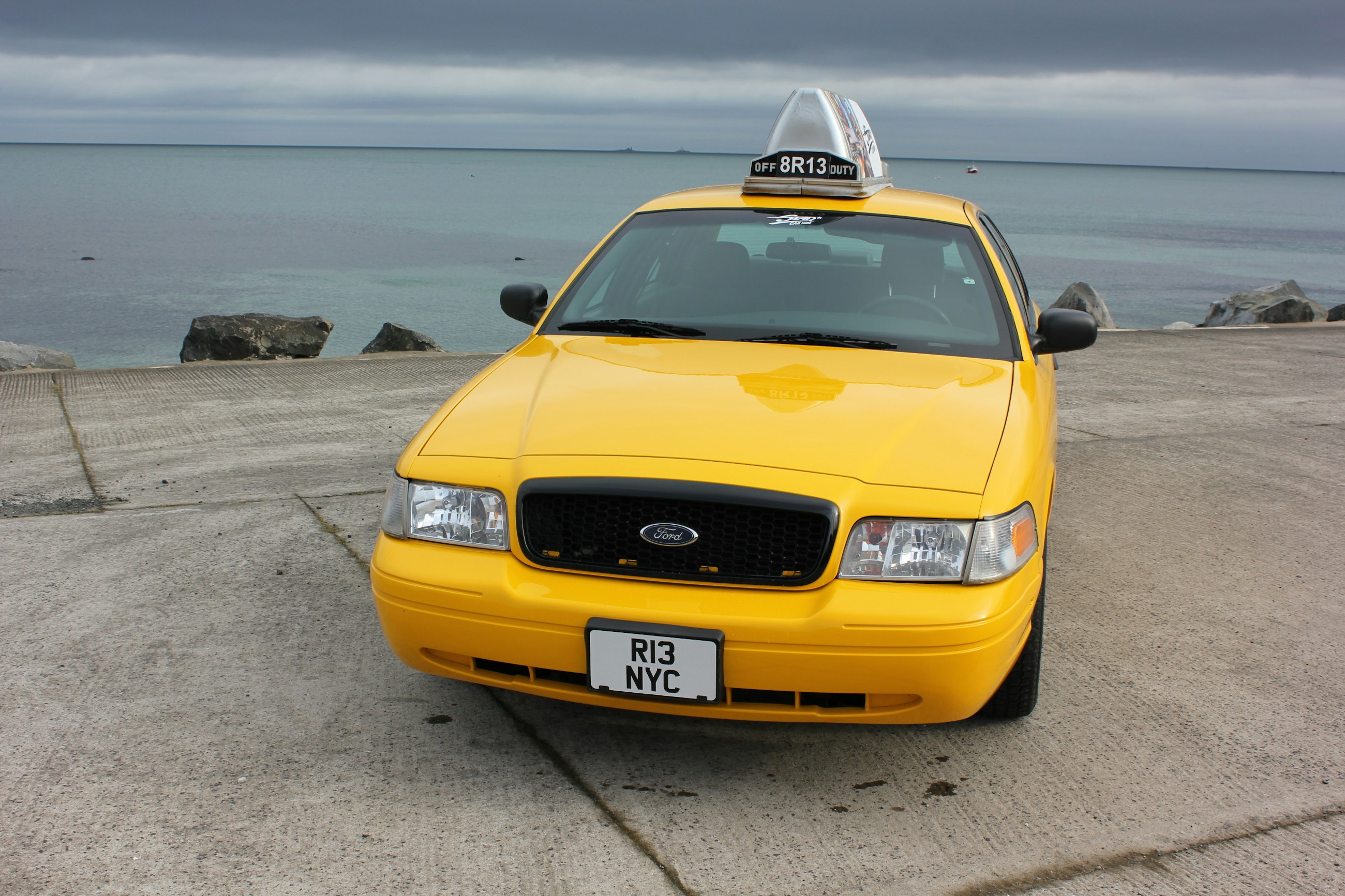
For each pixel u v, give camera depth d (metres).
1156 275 63.16
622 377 2.81
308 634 3.34
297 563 3.97
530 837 2.28
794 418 2.51
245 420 6.50
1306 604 3.80
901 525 2.25
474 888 2.09
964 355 3.08
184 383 7.81
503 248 77.75
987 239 3.69
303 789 2.45
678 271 3.51
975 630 2.20
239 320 10.85
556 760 2.63
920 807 2.44
